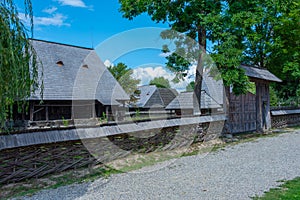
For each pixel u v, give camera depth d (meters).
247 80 11.09
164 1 10.83
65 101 19.38
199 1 10.78
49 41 23.06
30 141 5.82
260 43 19.72
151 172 6.54
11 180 5.59
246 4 11.16
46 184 5.57
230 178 5.84
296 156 8.18
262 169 6.60
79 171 6.58
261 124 15.16
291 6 14.09
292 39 17.94
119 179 5.95
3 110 3.87
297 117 20.16
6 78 3.75
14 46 3.98
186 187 5.29
